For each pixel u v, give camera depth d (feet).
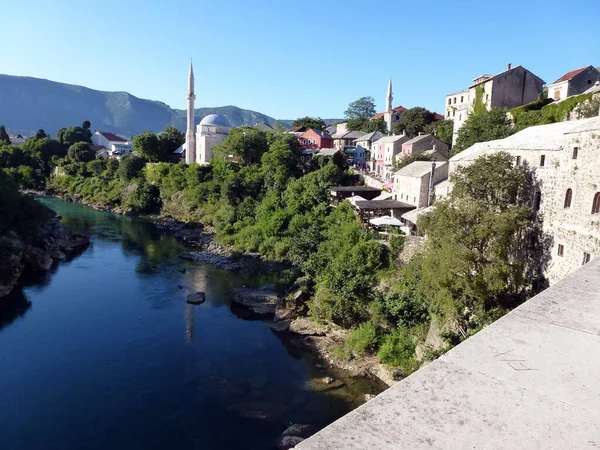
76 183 429.79
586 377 15.64
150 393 99.86
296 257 184.75
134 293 163.94
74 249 228.84
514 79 237.86
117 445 82.94
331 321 133.39
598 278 27.02
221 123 462.19
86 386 101.40
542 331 19.31
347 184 267.18
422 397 14.38
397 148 297.74
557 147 94.68
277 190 278.46
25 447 81.15
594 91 175.01
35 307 147.74
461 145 216.74
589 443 12.33
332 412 95.30
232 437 86.38
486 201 108.27
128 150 565.94
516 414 13.60
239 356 119.24
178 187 344.08
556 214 94.12
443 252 94.68
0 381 101.96
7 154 473.67
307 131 399.44
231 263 205.77
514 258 109.29
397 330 120.06
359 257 140.87
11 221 201.36
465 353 17.34
